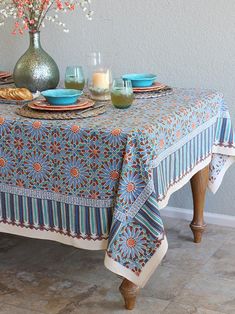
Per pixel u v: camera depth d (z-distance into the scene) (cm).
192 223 275
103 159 192
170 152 212
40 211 208
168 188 216
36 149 202
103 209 196
